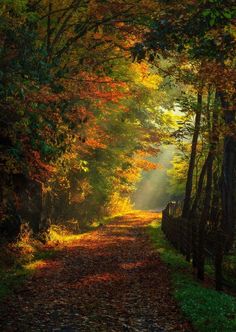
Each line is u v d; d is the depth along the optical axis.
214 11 8.23
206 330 8.61
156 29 9.02
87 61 18.91
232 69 14.55
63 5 17.72
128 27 17.22
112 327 9.05
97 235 27.78
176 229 21.17
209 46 9.47
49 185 24.22
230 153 19.95
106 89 20.28
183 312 9.88
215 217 23.52
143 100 29.34
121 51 20.39
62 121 15.05
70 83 15.42
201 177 24.67
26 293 11.81
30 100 11.49
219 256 12.71
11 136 12.55
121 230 31.67
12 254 16.81
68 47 18.59
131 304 10.91
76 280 13.77
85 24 18.12
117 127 32.25
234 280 14.22
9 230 18.55
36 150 13.70
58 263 16.94
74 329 8.87
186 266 16.22
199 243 14.19
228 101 16.95
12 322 9.24
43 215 23.08
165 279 13.88
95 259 18.17
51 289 12.41
